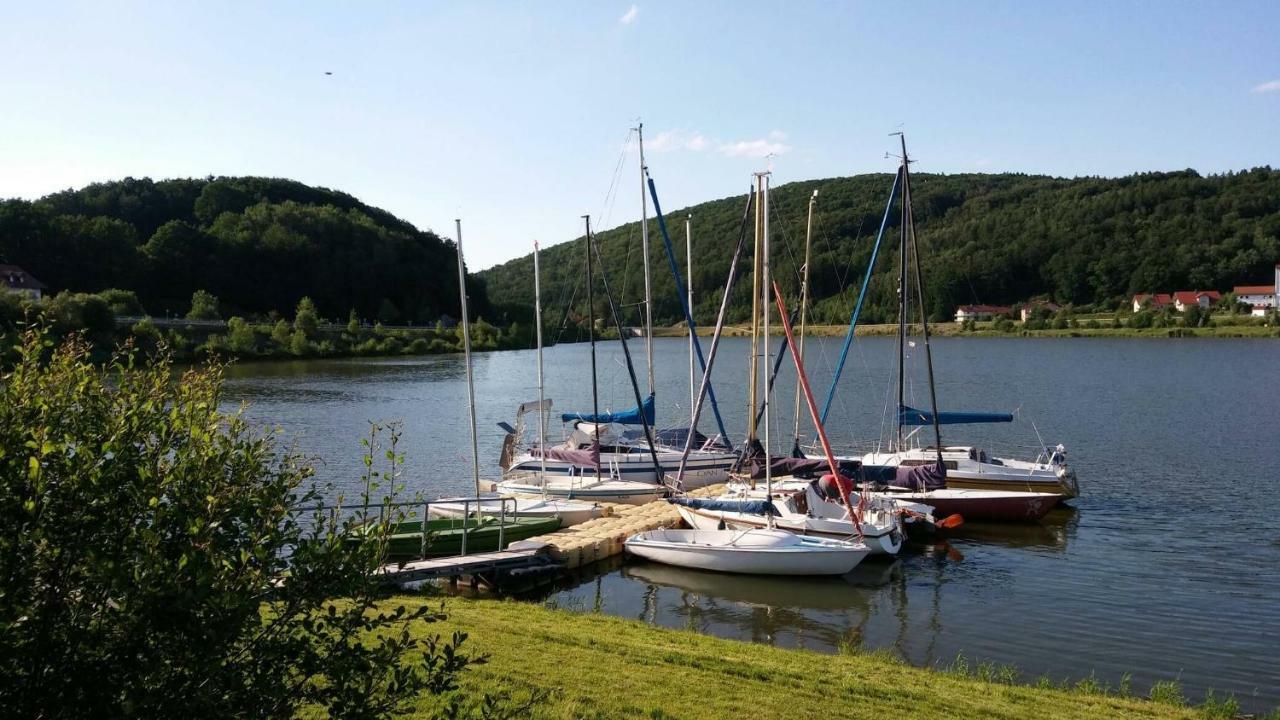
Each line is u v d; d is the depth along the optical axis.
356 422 56.34
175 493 5.42
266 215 171.38
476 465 26.75
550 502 29.09
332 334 131.25
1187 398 66.56
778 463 30.56
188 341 103.88
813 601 21.97
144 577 4.88
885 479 30.28
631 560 25.42
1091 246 166.25
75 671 4.94
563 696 11.05
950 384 78.19
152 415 5.68
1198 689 16.56
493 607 17.34
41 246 127.94
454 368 107.25
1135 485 36.75
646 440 39.00
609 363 118.38
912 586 23.34
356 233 175.75
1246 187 176.75
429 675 6.03
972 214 190.75
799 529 26.02
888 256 104.06
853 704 12.20
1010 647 18.75
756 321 30.02
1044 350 119.50
